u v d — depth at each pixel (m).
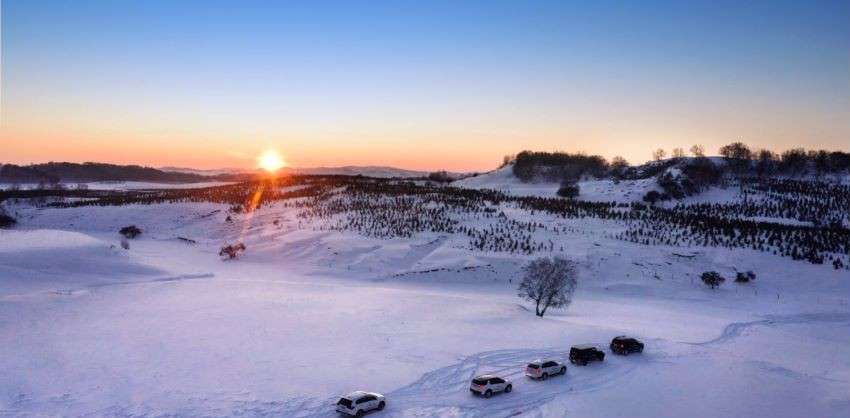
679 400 37.97
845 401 38.22
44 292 69.19
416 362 44.06
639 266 106.69
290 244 129.62
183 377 39.44
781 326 71.62
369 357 45.00
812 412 36.34
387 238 126.62
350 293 76.44
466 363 44.41
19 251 89.81
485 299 82.38
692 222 137.75
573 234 126.25
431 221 139.50
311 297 72.25
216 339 49.34
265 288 79.06
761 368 45.75
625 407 36.44
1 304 59.69
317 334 51.97
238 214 174.00
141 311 60.91
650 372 43.84
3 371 39.19
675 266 107.06
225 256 123.88
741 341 59.62
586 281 100.44
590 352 45.34
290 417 33.44
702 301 90.50
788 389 40.50
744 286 98.69
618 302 87.12
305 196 193.75
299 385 38.38
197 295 72.25
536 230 129.38
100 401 34.84
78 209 191.88
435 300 71.81
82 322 54.72
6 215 175.38
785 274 103.31
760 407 37.03
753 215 167.38
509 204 167.75
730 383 41.53
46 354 43.50
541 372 41.06
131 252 115.00
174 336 50.00
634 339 49.22
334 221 147.00
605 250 113.81
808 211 170.25
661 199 196.25
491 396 37.69
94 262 92.38
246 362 43.03
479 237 124.00
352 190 193.62
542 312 70.38
